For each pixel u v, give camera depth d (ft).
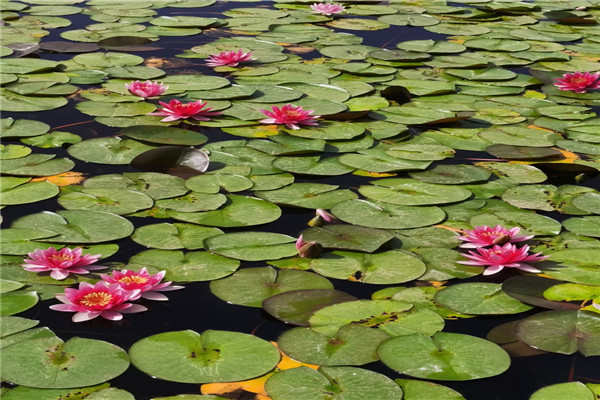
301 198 8.43
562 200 8.55
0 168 9.03
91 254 7.02
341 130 10.72
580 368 5.58
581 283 6.70
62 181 8.74
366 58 14.73
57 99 11.79
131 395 5.06
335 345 5.69
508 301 6.43
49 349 5.58
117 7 19.30
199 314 6.22
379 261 7.05
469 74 13.80
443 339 5.80
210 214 7.93
